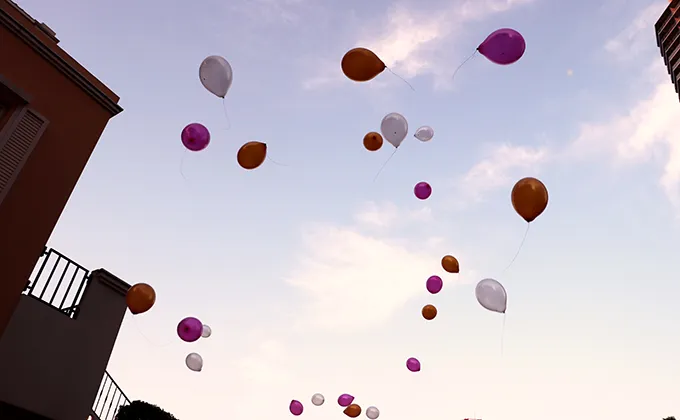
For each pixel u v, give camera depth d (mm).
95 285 6656
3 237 5094
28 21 5883
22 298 5672
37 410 5473
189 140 5195
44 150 5719
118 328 6809
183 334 5469
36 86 5789
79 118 6270
